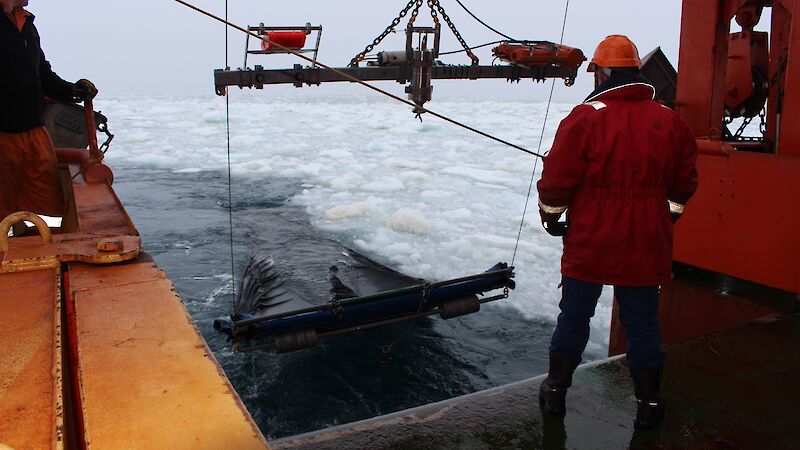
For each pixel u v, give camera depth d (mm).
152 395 1085
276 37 4039
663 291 4023
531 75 4766
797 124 3082
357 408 7215
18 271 1765
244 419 1021
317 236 14867
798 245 3111
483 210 17516
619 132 1832
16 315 1437
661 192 1911
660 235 1921
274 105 59625
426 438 2221
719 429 2246
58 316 1422
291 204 19578
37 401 1068
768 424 2277
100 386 1112
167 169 26391
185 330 1358
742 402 2426
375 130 39219
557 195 1925
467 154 29375
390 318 3641
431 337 8906
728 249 3463
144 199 20281
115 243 1886
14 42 3277
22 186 3555
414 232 15188
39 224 1958
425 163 26562
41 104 3545
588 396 2502
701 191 3580
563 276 2148
